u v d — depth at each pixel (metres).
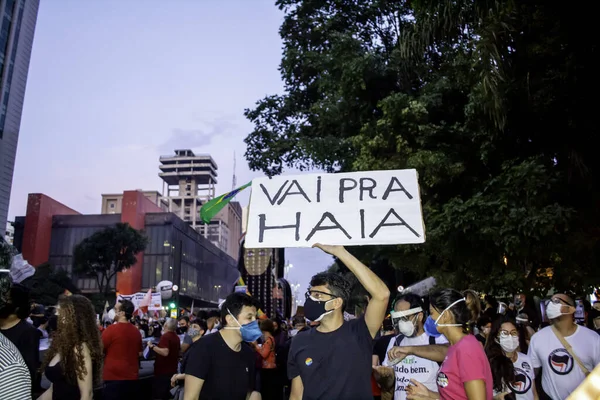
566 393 4.33
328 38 16.47
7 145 61.62
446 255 11.73
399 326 4.27
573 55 9.42
